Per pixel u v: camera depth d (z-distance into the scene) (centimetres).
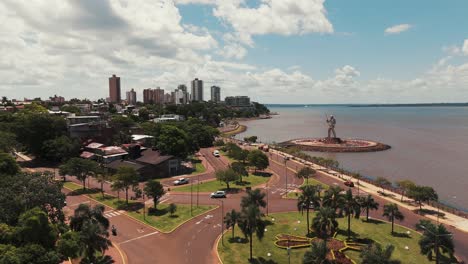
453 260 7531
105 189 13150
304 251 8006
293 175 15938
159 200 11825
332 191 9000
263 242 8456
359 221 9931
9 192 8038
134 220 9894
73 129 19800
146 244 8356
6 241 6675
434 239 7025
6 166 11056
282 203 11619
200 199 11994
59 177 14788
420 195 10975
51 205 8181
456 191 15125
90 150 18450
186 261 7525
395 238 8712
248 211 7606
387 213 9131
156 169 15388
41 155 18275
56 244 7106
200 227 9425
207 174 16138
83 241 6688
